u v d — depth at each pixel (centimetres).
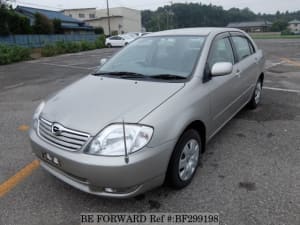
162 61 309
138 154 204
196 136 268
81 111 233
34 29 2753
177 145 238
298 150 330
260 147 341
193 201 244
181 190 260
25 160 328
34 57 1933
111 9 5762
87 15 6106
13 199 255
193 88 262
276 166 296
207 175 283
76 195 258
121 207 240
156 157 213
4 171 304
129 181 205
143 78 287
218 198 246
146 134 208
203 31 345
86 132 212
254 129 398
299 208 230
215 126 314
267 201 240
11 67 1359
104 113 224
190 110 247
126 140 206
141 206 240
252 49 459
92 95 259
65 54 2119
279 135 375
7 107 565
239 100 390
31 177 290
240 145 348
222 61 332
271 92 604
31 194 262
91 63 1377
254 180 271
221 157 319
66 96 271
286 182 266
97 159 204
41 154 243
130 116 216
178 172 248
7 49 1636
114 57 359
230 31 386
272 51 1559
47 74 1034
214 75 283
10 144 375
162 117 220
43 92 703
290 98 553
